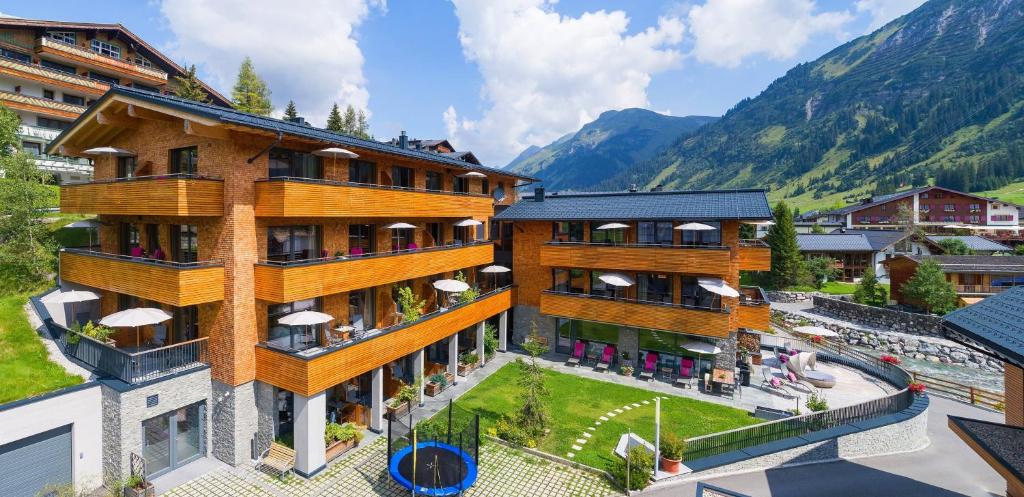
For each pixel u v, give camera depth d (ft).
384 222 73.26
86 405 47.37
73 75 126.11
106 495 47.37
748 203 82.64
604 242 91.56
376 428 61.77
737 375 81.05
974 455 60.80
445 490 46.91
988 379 102.37
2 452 42.63
